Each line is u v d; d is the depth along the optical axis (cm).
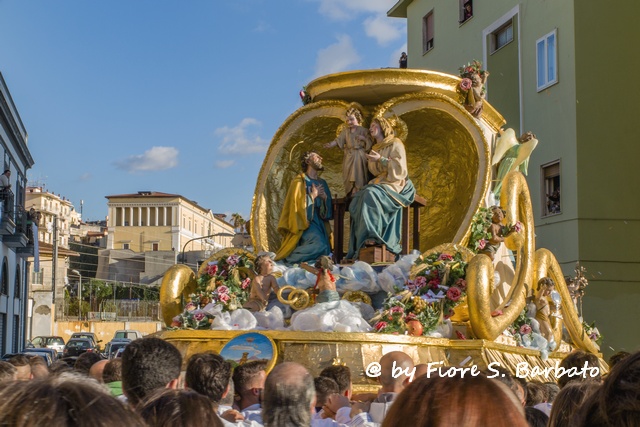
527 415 550
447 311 1238
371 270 1296
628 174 2306
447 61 2955
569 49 2344
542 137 2442
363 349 1105
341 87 1409
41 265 6706
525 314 1396
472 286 1216
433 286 1249
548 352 1372
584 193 2295
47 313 5769
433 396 260
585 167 2300
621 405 302
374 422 658
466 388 260
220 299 1299
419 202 1416
